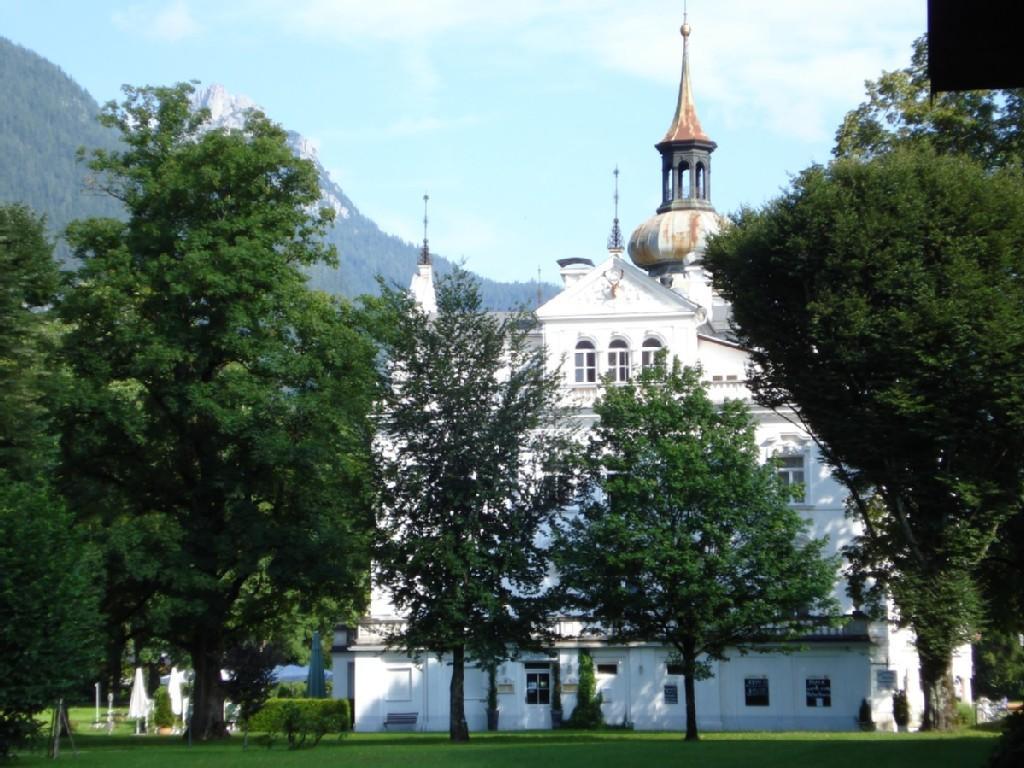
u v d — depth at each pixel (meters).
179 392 47.38
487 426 48.38
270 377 48.50
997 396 41.12
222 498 49.16
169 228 47.75
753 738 42.91
